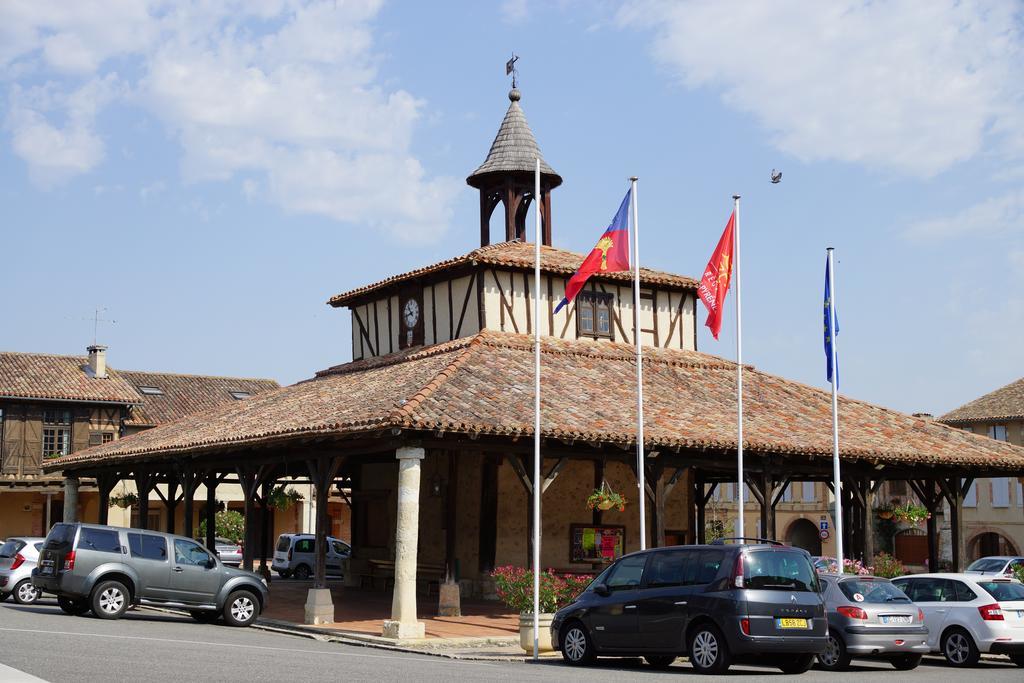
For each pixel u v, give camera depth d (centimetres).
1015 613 1706
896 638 1561
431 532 2672
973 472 2756
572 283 1928
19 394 4616
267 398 2861
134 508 4809
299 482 3108
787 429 2405
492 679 1183
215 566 1953
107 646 1329
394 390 2189
